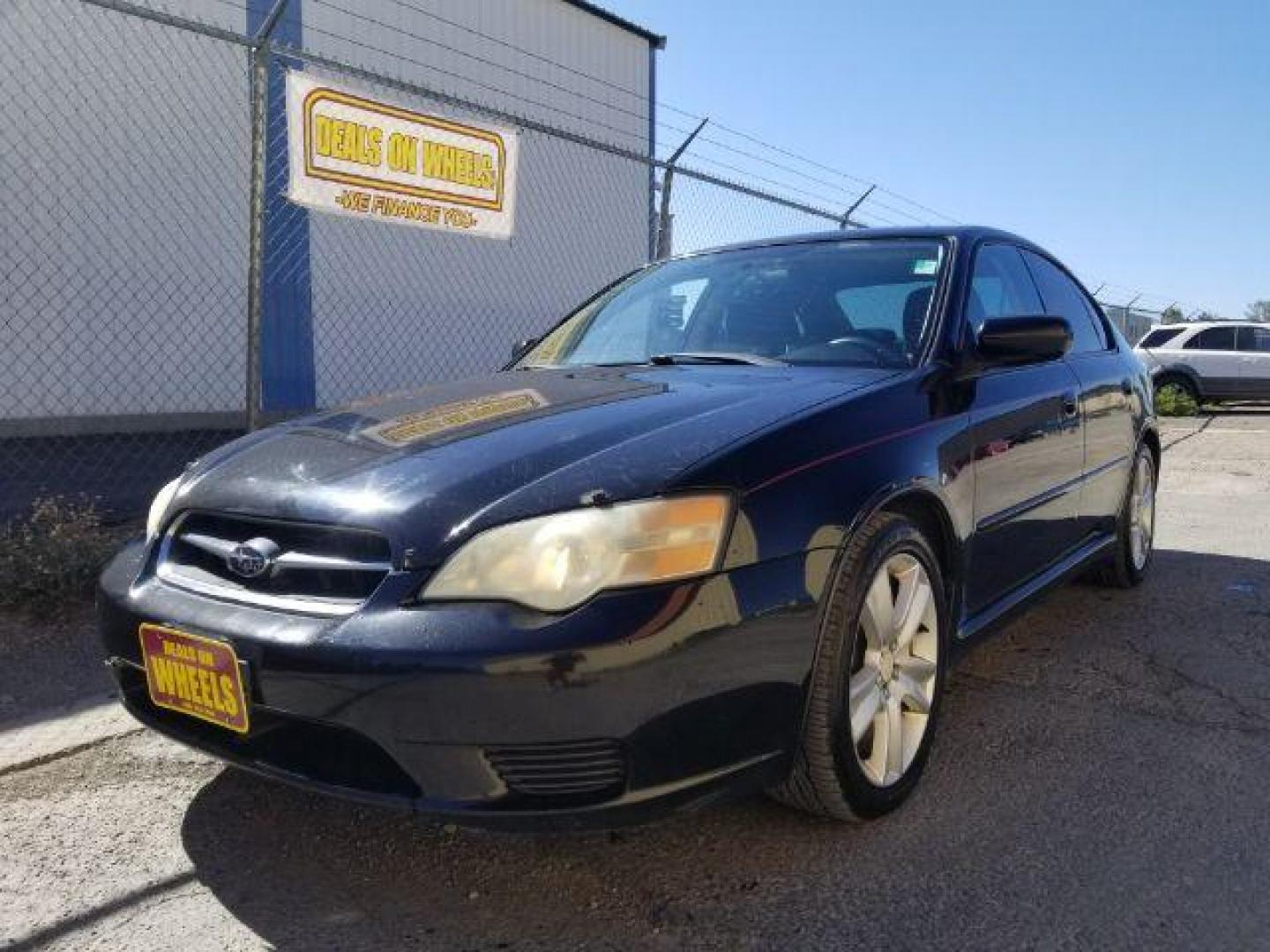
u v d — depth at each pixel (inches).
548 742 77.8
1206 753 118.8
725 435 92.0
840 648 92.9
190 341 402.6
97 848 99.3
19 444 356.5
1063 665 150.1
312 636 81.6
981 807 106.0
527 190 493.4
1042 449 138.0
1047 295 164.4
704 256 157.9
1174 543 238.1
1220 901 88.1
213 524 96.7
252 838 101.1
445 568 81.3
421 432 101.5
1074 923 85.1
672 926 85.7
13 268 356.5
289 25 416.8
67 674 143.0
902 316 127.2
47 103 360.2
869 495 96.5
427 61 471.2
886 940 83.2
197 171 399.2
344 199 240.5
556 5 535.2
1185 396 677.9
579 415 100.6
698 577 82.2
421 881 93.3
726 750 83.7
